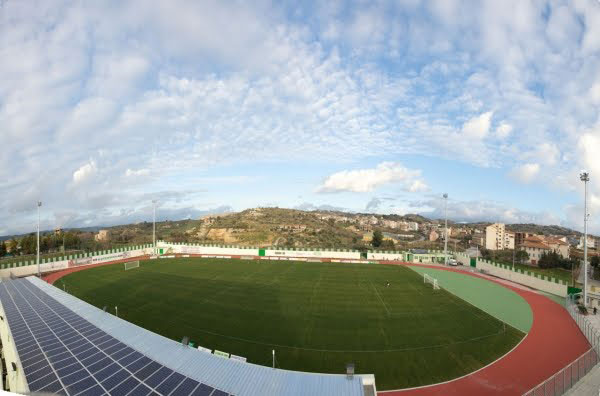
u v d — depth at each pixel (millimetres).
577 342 31094
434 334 32469
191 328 33406
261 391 15117
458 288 55062
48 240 104312
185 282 55812
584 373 23844
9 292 35906
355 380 16297
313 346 29234
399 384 23016
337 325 34688
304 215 186875
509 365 26047
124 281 56562
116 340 20234
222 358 17984
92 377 15578
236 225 153750
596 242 169500
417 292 50750
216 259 86500
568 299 45500
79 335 21188
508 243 144500
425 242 160875
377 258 90938
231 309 39938
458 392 22016
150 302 42812
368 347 29109
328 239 139750
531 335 33000
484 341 30922
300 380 16156
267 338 30938
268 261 83875
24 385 15156
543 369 25359
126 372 16094
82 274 63625
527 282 58500
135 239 142750
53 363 17062
